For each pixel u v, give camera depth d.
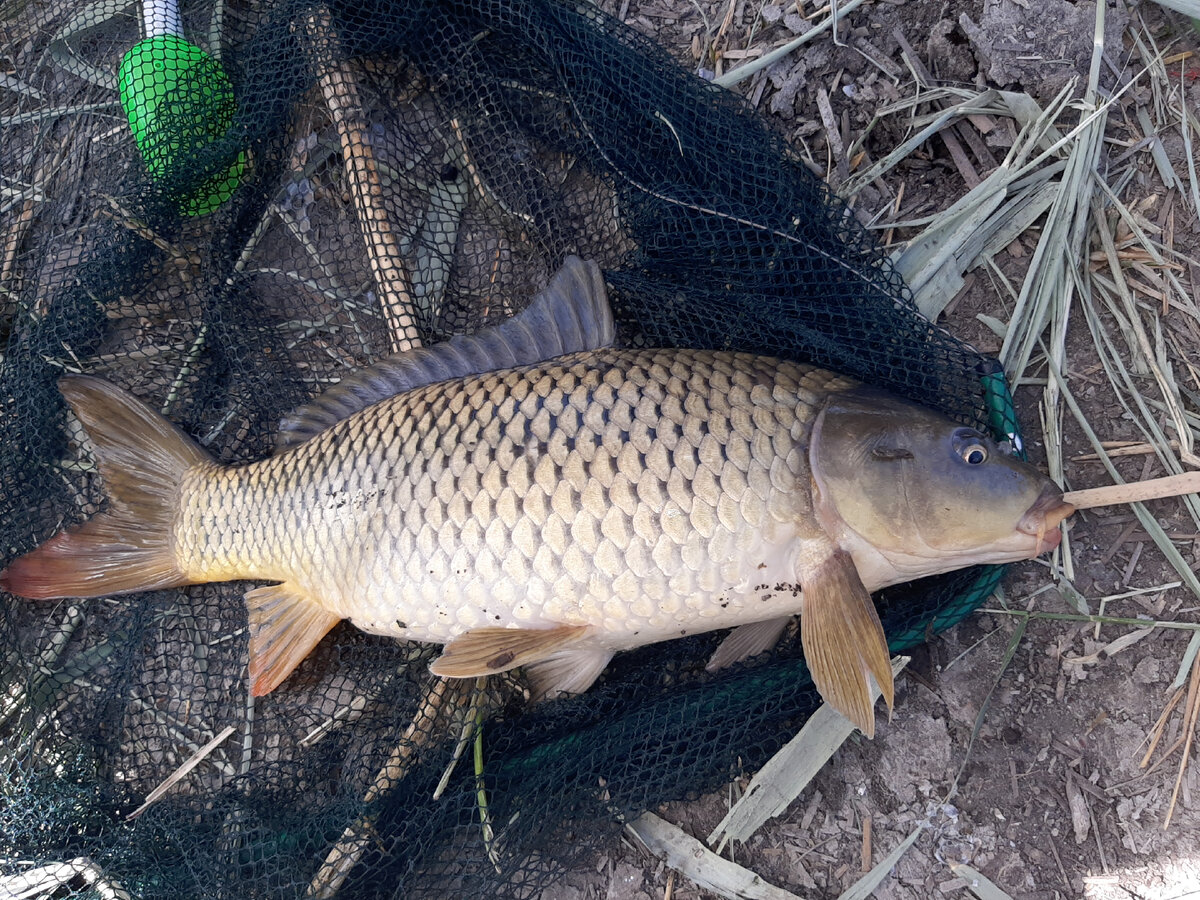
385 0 0.46
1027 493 0.36
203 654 0.48
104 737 0.47
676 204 0.43
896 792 0.42
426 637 0.40
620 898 0.43
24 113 0.52
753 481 0.36
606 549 0.36
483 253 0.50
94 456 0.45
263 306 0.50
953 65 0.47
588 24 0.45
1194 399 0.43
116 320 0.50
